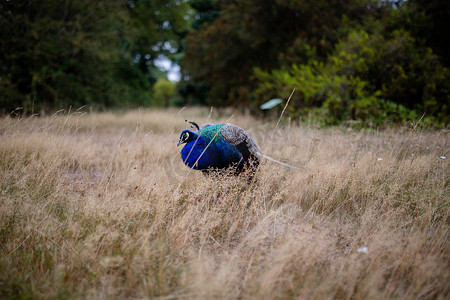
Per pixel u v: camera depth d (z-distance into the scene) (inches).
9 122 199.8
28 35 475.5
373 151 193.6
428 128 274.2
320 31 464.8
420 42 383.9
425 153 194.1
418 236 113.0
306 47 446.3
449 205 137.5
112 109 554.3
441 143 200.7
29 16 516.1
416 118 305.3
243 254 107.4
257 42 497.0
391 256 102.4
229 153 150.7
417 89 340.2
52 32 536.4
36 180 151.9
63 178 161.2
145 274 96.7
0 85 427.2
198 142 147.4
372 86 357.4
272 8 488.4
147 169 181.0
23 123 213.9
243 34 502.6
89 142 231.3
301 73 408.2
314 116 336.8
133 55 826.2
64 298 86.8
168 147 221.1
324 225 130.7
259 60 552.1
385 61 362.3
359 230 120.2
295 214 136.4
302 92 386.3
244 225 130.5
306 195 154.6
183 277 90.8
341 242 116.3
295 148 215.2
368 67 366.0
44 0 507.2
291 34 500.7
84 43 513.3
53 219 120.4
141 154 211.3
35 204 131.3
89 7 555.5
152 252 100.4
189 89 972.6
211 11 853.2
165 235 117.3
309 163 173.6
